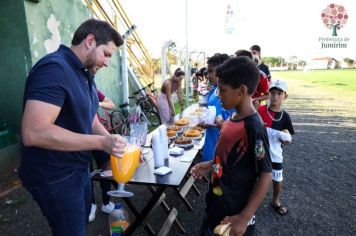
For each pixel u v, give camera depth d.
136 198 3.39
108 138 1.33
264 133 1.39
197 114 3.77
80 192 1.54
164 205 2.86
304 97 12.59
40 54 4.67
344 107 9.78
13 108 4.69
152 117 7.59
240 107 1.47
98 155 2.32
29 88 1.28
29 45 4.43
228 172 1.47
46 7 4.79
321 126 7.02
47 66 1.29
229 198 1.47
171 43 9.34
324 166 4.35
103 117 6.25
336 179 3.86
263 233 2.64
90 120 1.55
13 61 4.54
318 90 15.37
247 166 1.43
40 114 1.21
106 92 7.00
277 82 2.82
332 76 27.34
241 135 1.40
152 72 11.13
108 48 1.48
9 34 4.45
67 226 1.50
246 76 1.40
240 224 1.36
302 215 2.96
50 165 1.41
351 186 3.64
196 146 2.76
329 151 5.08
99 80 6.66
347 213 2.98
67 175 1.46
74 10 5.61
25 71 4.52
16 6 4.32
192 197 3.41
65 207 1.47
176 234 2.66
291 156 4.84
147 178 2.01
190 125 3.51
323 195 3.40
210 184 1.60
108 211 2.94
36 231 2.78
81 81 1.46
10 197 3.50
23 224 2.90
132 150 1.55
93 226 2.76
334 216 2.93
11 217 3.04
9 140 4.43
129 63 9.16
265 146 1.38
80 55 1.46
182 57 11.80
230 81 1.42
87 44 1.43
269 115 2.85
